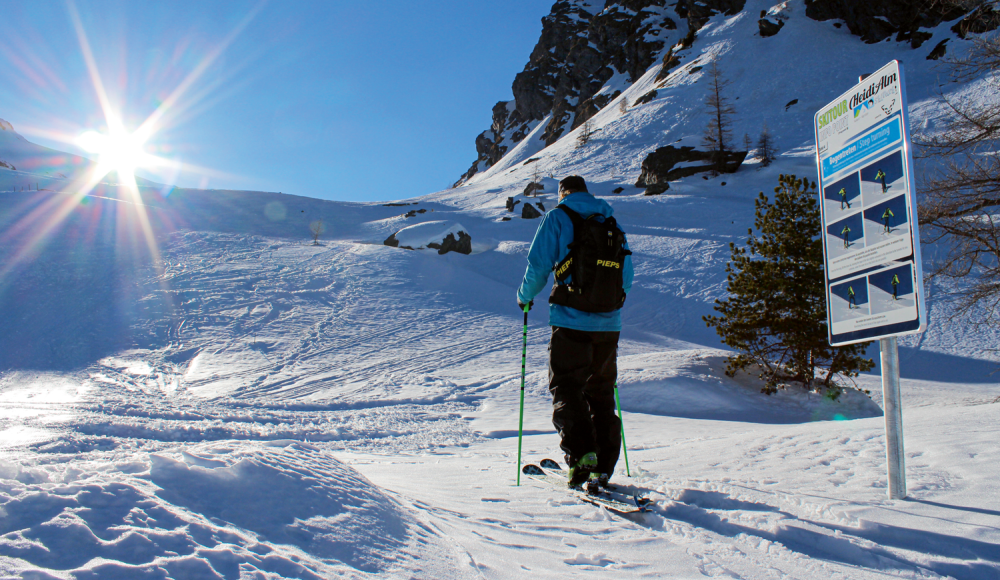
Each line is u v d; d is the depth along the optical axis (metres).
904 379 18.27
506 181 89.75
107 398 12.94
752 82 89.75
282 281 28.09
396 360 18.78
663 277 31.08
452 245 38.47
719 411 13.20
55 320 20.64
